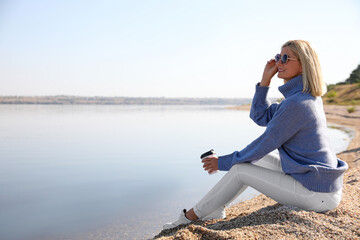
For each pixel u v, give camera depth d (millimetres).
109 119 31656
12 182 5762
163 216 3586
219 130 18141
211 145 11266
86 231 3176
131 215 3668
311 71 1830
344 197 2365
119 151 9992
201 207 2219
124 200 4379
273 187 1943
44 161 8180
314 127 1819
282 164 1947
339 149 8344
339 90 69500
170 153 9445
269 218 1977
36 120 29719
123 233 3061
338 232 1697
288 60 1943
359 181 3301
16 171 6871
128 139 13648
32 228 3312
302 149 1845
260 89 2229
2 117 34844
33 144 11938
